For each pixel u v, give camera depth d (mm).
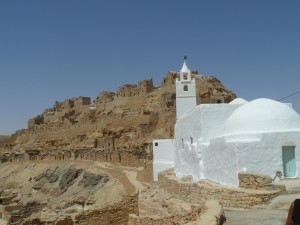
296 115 25344
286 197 19078
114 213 31812
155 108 96125
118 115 105688
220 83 99438
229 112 28875
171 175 37312
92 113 124375
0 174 122062
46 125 146000
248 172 21688
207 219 14602
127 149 81625
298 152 23328
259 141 23141
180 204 25531
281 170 23000
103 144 99750
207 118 28719
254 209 18453
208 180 26984
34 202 66250
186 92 45281
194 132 30859
